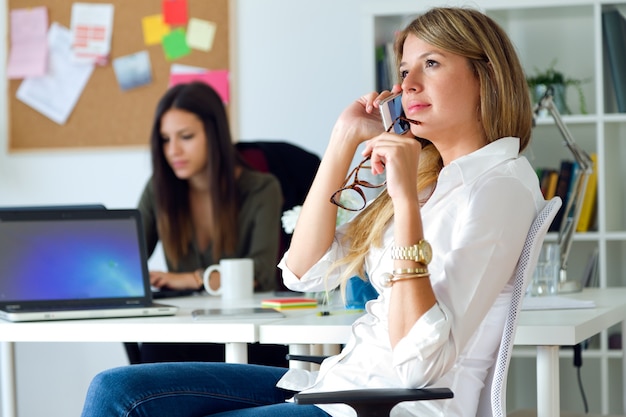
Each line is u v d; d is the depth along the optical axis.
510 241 1.58
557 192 3.87
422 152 1.92
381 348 1.69
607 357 3.71
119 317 2.30
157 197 3.26
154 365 1.85
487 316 1.65
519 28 4.16
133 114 4.60
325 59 4.41
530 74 4.14
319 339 2.02
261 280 3.14
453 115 1.76
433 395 1.47
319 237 1.98
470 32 1.74
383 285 1.57
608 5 3.89
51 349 4.57
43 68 4.66
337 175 1.99
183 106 3.21
